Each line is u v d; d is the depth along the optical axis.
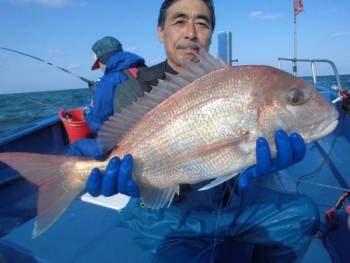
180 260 0.60
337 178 1.10
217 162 0.52
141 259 0.64
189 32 0.74
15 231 0.75
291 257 0.65
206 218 0.66
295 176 1.14
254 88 0.51
